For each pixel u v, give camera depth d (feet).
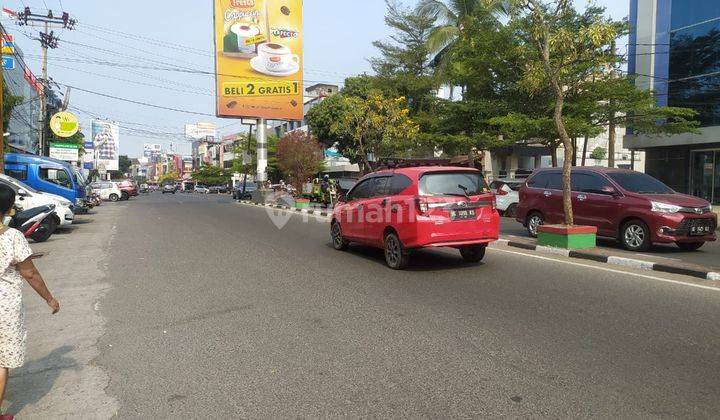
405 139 91.04
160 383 13.57
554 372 13.76
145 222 60.18
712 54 73.56
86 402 12.57
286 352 15.60
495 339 16.40
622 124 69.62
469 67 72.64
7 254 11.00
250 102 110.63
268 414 11.73
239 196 131.44
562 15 34.47
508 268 28.40
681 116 71.97
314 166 128.06
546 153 125.18
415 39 111.75
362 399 12.37
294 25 113.60
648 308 19.81
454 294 22.47
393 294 22.65
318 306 20.76
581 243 33.50
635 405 11.85
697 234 33.24
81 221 63.26
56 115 113.80
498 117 66.90
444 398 12.34
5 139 83.82
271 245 38.93
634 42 84.99
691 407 11.75
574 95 66.33
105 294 23.53
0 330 11.02
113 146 239.09
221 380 13.65
